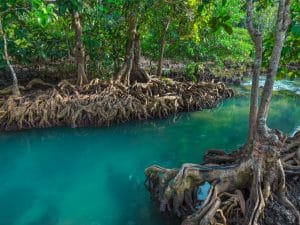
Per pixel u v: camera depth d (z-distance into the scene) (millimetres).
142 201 7789
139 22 13812
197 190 6699
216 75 19516
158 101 13547
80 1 11195
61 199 7953
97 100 12453
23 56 14250
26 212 7355
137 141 11555
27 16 14500
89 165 9891
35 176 9148
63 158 10344
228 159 7465
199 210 5980
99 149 10984
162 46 16031
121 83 13570
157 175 7312
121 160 10203
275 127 12547
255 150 6391
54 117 11992
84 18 14117
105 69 15188
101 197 8031
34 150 10820
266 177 6371
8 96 12195
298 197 6777
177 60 19328
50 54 15586
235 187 6535
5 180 8891
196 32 14141
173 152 10562
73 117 11977
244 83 20141
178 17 13625
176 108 14133
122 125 12680
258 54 6371
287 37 7465
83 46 13445
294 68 9578
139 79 14703
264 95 6215
